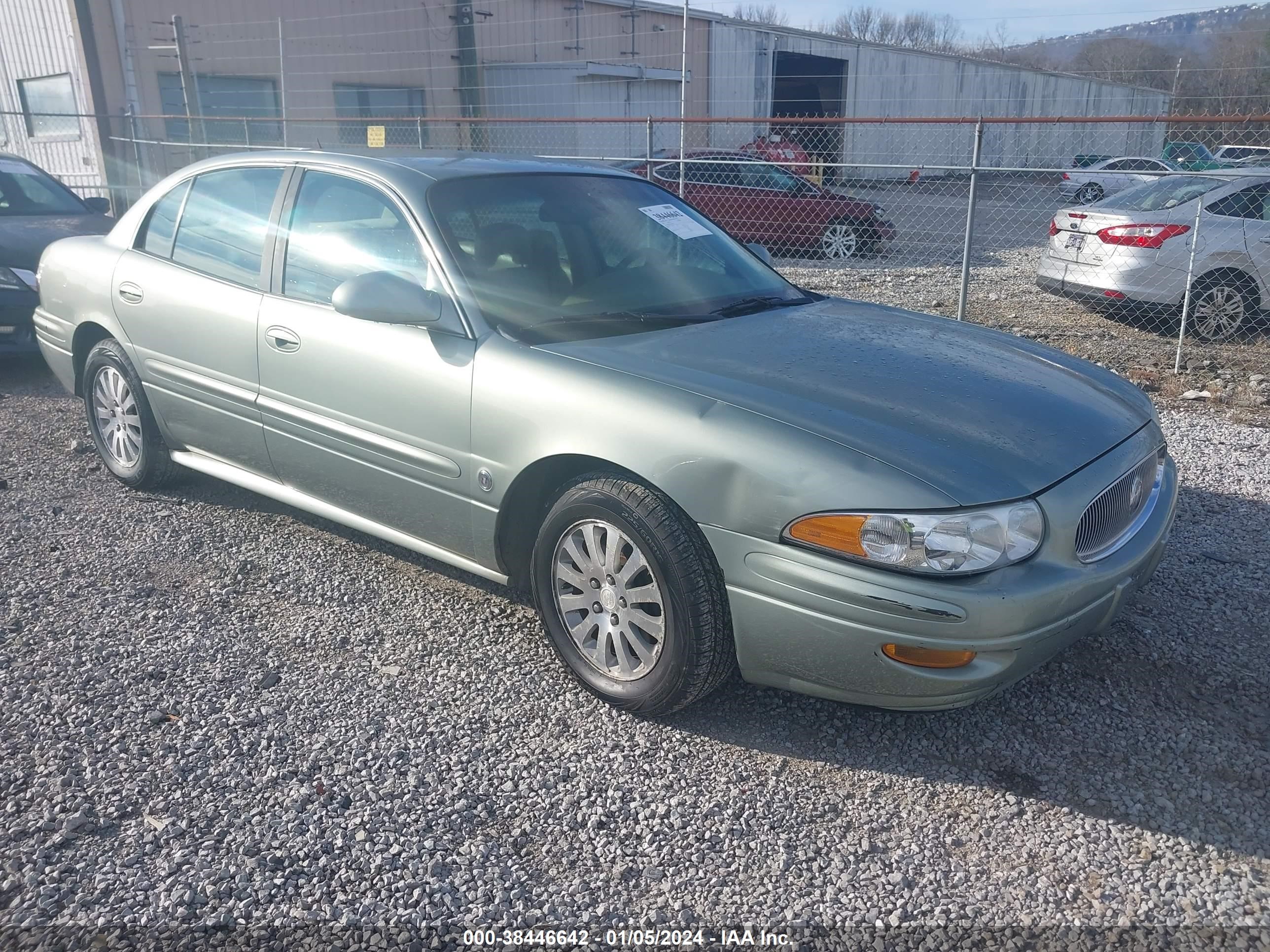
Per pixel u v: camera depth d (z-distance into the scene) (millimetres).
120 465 4863
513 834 2570
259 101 18750
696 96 23609
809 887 2408
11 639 3477
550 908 2328
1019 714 3117
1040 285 9516
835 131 25406
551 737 2979
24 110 18594
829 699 2789
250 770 2791
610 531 2988
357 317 3180
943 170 8094
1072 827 2617
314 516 4629
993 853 2523
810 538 2631
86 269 4727
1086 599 2736
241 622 3629
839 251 14375
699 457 2760
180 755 2846
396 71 20875
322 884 2383
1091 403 3223
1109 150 29469
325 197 3814
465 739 2957
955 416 2893
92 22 16438
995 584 2564
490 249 3504
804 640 2691
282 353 3760
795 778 2812
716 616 2836
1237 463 5480
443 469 3338
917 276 12633
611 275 3709
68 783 2705
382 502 3633
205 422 4242
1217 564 4199
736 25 23750
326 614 3705
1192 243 7676
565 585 3191
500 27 22281
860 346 3375
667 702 2949
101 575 3992
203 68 17766
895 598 2531
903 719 3094
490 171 3846
